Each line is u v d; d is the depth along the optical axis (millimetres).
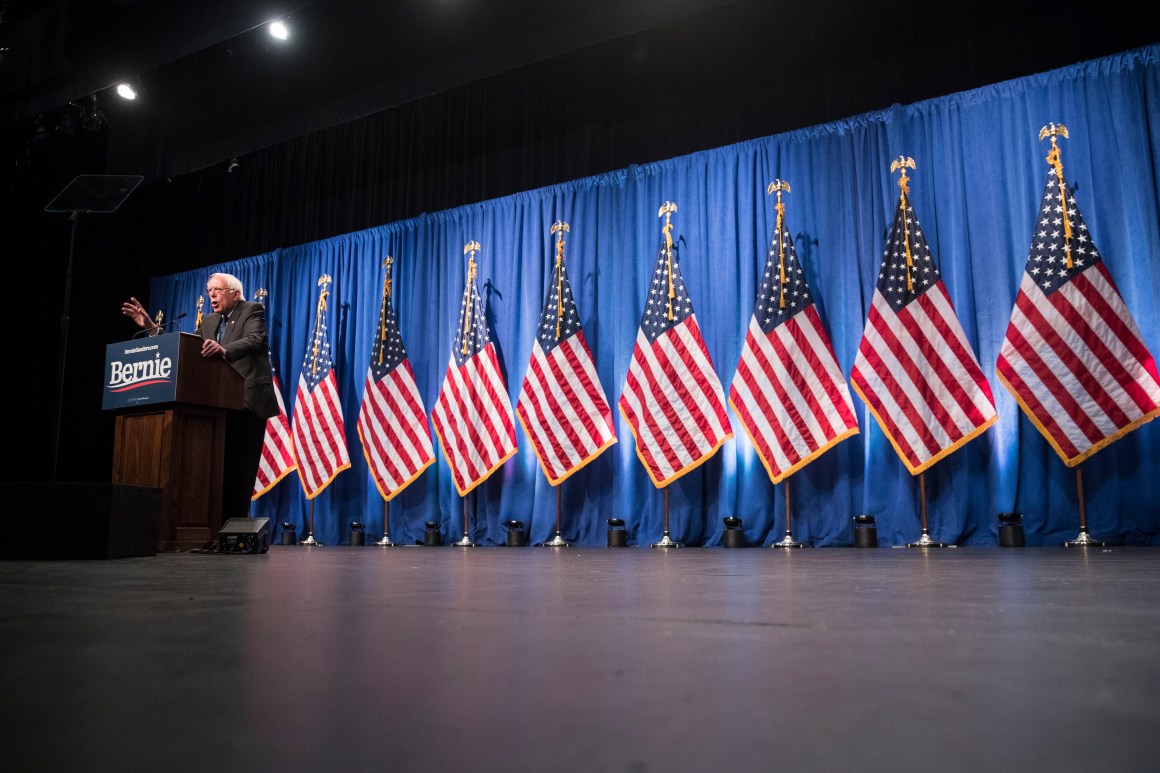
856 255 5891
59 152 8555
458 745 413
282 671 629
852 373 5520
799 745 409
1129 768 365
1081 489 4895
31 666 660
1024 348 5078
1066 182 5348
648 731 441
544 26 6242
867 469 5586
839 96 6320
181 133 7863
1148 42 5473
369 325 7766
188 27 6766
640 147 6957
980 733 431
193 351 3383
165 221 9219
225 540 3518
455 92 7867
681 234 6492
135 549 2826
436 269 7527
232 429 3801
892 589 1564
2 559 2605
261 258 8422
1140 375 4828
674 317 6117
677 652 718
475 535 6875
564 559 3488
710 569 2490
